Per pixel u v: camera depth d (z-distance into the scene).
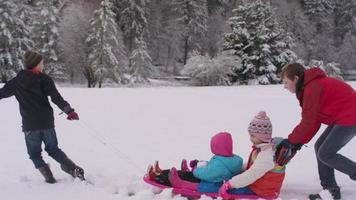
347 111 4.26
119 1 54.88
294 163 5.99
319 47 58.56
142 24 54.69
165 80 50.53
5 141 7.41
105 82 43.66
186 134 8.26
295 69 4.36
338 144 4.30
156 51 57.31
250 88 19.95
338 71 42.09
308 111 4.18
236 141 7.57
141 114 10.85
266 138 4.32
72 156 6.37
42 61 4.98
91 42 44.56
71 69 45.75
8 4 40.47
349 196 4.62
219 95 16.05
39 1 44.19
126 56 50.25
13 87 4.88
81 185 4.90
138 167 5.77
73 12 46.19
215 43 57.69
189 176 4.72
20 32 41.66
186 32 56.38
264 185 4.32
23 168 5.66
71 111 4.82
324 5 63.28
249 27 42.06
